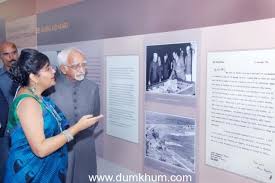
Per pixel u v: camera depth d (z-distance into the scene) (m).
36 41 2.81
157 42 1.74
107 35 2.05
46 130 1.65
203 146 1.59
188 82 1.61
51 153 1.68
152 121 1.83
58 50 2.50
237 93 1.40
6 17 3.30
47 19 2.63
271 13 1.25
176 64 1.66
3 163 2.73
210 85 1.51
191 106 1.62
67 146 2.05
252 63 1.33
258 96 1.33
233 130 1.44
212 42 1.48
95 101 2.14
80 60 2.01
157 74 1.77
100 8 2.08
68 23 2.38
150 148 1.87
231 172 1.47
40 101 1.65
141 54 1.85
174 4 1.63
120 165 2.09
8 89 2.64
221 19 1.43
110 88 2.08
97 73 2.16
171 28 1.66
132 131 1.98
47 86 1.71
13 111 1.64
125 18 1.92
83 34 2.24
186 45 1.59
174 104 1.70
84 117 1.75
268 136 1.31
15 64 1.64
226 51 1.42
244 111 1.39
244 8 1.34
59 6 2.46
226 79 1.44
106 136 2.17
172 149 1.74
